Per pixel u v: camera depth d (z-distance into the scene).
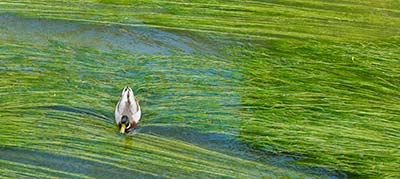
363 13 18.89
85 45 16.80
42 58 15.77
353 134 13.91
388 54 16.73
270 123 14.16
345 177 13.34
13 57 15.64
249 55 16.56
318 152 13.59
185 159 13.33
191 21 17.75
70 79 15.12
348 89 15.36
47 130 13.62
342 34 17.73
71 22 17.58
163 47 17.02
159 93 14.91
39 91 14.62
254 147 13.85
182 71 15.73
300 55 16.55
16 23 17.33
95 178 12.80
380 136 13.91
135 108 13.98
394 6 19.41
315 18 18.39
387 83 15.62
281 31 17.62
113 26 17.62
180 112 14.43
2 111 13.93
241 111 14.47
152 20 17.70
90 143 13.51
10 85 14.67
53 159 13.11
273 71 15.82
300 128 14.02
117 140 13.68
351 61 16.31
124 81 15.29
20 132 13.48
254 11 18.33
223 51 16.78
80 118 14.09
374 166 13.29
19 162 12.95
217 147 13.82
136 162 13.16
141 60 16.12
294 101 14.77
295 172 13.41
